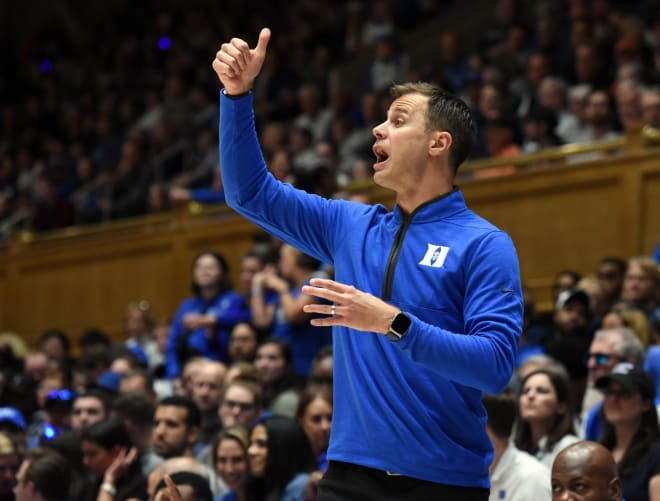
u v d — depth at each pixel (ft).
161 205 123.54
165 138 144.05
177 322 88.38
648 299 71.97
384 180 30.89
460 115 30.96
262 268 87.97
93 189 140.46
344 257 31.14
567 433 54.70
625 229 87.61
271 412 68.95
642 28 111.75
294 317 77.36
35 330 127.13
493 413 48.88
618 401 51.16
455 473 28.66
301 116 137.80
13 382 85.76
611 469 39.34
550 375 54.90
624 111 96.89
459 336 27.25
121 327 118.21
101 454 61.05
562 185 90.79
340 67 153.48
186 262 112.47
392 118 31.14
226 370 71.31
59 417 73.36
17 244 130.41
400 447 28.63
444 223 30.35
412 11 155.53
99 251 121.29
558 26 120.88
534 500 47.73
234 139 31.14
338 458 29.45
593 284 75.00
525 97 110.01
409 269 29.84
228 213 109.60
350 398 29.76
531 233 92.07
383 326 26.86
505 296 28.58
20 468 58.80
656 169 86.79
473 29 147.95
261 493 57.88
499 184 93.86
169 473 53.42
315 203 32.14
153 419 65.57
